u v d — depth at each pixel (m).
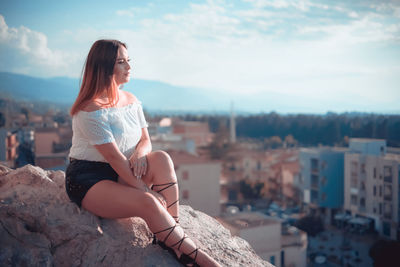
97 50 1.51
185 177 27.16
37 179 1.70
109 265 1.46
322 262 19.47
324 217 28.19
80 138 1.50
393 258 19.03
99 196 1.45
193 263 1.42
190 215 2.16
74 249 1.46
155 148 31.98
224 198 35.72
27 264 1.32
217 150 45.16
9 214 1.45
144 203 1.39
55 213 1.50
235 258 1.76
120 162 1.45
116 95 1.55
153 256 1.49
